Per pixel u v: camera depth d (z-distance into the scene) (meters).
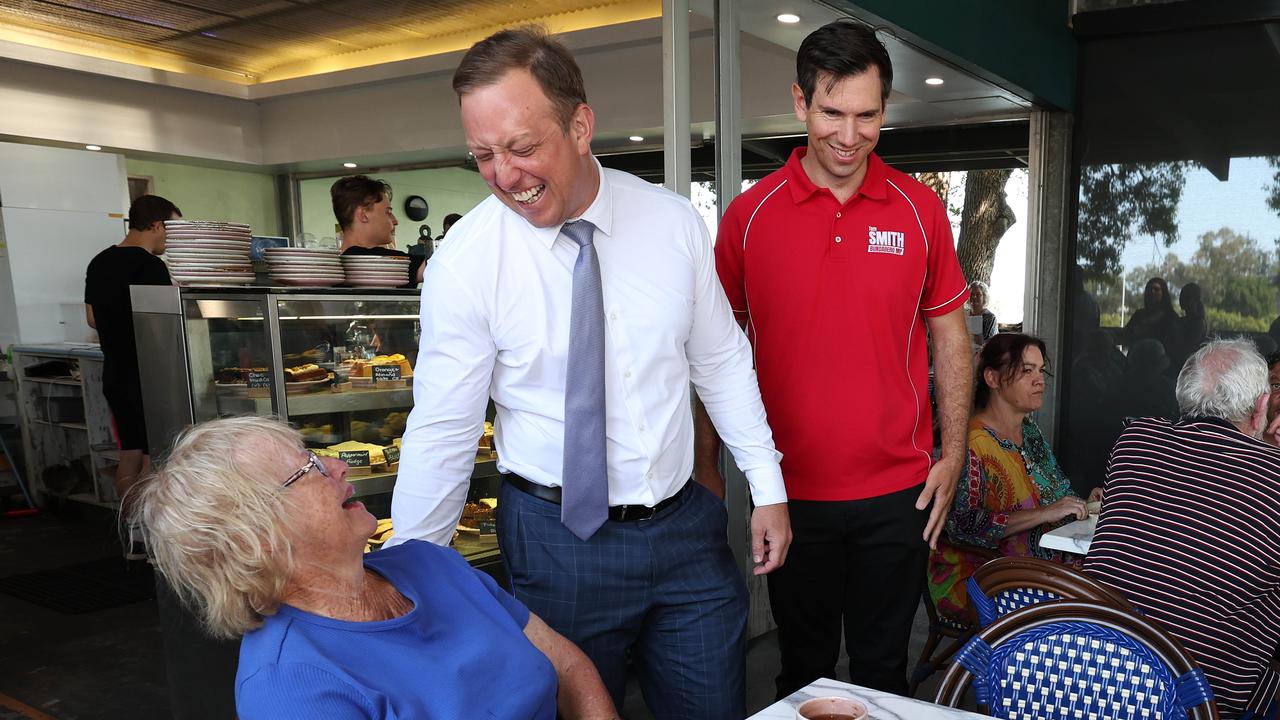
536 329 1.47
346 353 2.77
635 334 1.51
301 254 2.57
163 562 1.11
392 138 6.19
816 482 1.96
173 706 2.45
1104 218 5.09
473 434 1.52
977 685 1.48
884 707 1.21
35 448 5.43
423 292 1.50
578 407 1.46
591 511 1.48
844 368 1.92
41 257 5.64
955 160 5.77
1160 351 5.01
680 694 1.63
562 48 1.34
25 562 4.49
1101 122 5.04
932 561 2.61
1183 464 1.86
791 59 2.84
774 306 1.96
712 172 2.60
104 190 6.02
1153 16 4.76
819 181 1.91
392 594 1.29
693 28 2.47
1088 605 1.45
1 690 3.05
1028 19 4.38
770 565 1.74
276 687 1.07
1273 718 1.95
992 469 2.59
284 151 6.86
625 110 4.43
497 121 1.27
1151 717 1.42
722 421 1.76
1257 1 4.50
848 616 2.07
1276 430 2.55
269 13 5.16
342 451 2.73
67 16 5.22
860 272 1.89
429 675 1.19
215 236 2.53
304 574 1.15
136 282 4.34
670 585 1.58
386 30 5.54
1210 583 1.74
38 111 5.68
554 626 1.55
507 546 1.59
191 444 1.14
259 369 2.50
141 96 6.21
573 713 1.45
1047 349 5.28
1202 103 4.77
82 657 3.32
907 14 3.19
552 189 1.35
